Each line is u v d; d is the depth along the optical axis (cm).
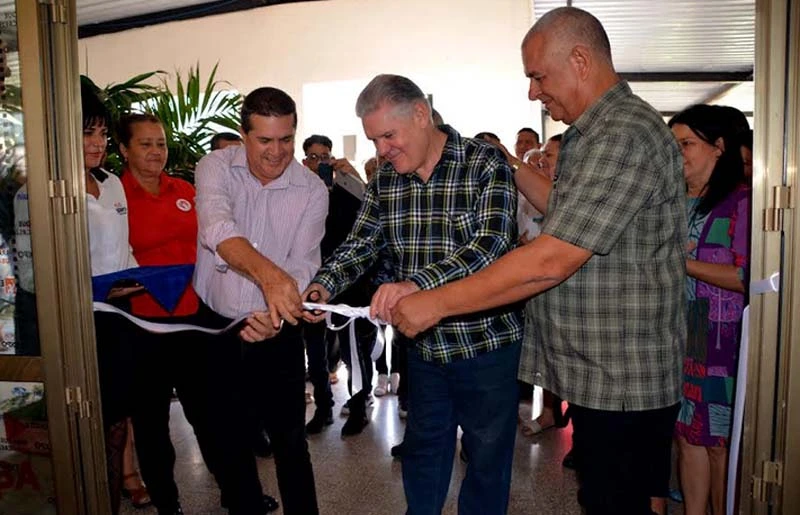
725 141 188
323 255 329
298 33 672
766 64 139
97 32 704
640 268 137
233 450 204
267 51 677
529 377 157
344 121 674
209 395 205
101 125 208
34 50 161
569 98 142
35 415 176
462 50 648
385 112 159
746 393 147
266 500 255
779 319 143
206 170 195
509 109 645
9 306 172
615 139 131
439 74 653
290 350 202
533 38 144
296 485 205
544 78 144
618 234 130
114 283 199
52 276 167
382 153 165
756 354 146
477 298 138
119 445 221
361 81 666
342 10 664
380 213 186
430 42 653
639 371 139
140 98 361
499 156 174
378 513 253
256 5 675
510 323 178
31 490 179
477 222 170
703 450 202
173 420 361
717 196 189
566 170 142
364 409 337
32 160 164
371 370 338
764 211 142
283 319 174
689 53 699
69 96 165
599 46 141
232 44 682
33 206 166
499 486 184
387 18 658
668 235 139
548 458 302
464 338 176
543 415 334
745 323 152
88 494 176
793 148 139
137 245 228
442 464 193
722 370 189
